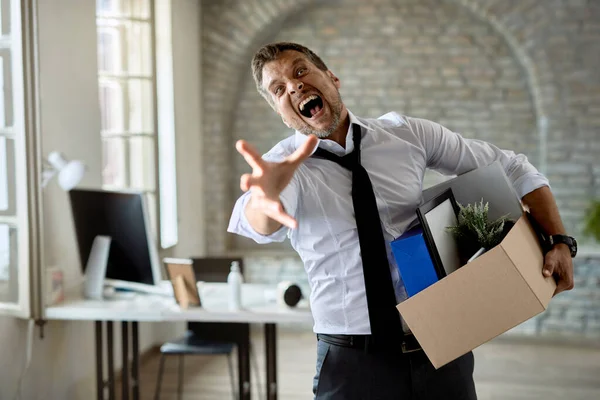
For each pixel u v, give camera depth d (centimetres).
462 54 696
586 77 664
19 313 376
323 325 219
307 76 209
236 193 720
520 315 187
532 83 675
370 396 212
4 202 374
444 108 701
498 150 235
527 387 512
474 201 218
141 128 560
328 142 216
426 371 211
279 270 687
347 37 704
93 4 487
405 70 702
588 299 648
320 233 214
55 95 434
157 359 591
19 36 362
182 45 635
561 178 675
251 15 679
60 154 382
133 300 401
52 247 431
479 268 185
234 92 703
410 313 184
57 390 433
